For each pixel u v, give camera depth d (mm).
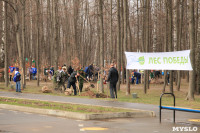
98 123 10156
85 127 9328
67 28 47938
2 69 33562
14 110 13805
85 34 55000
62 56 46438
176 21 28969
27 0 42438
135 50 54188
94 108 13328
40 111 12898
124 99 19453
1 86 30000
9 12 40562
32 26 49562
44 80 40531
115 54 53219
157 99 20688
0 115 12031
